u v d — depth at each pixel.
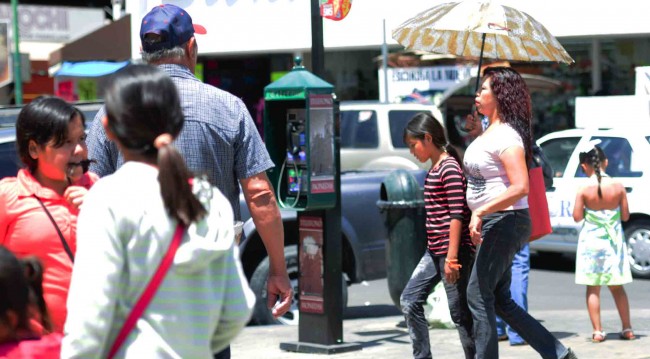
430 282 13.53
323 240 15.51
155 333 5.64
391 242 16.91
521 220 12.08
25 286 5.82
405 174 16.98
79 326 5.47
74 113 7.35
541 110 38.31
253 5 38.12
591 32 35.44
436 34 15.52
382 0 37.25
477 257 12.10
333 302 15.63
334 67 40.06
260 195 8.77
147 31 8.66
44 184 7.39
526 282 16.08
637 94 25.69
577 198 16.50
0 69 45.59
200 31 12.57
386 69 35.38
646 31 34.91
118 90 5.83
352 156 32.09
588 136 25.97
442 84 37.91
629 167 25.09
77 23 68.56
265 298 18.23
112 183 5.68
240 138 8.72
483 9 13.83
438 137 13.45
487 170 11.91
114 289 5.54
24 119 7.28
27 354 5.78
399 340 16.83
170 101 5.90
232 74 41.59
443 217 13.23
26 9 66.75
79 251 5.58
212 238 5.73
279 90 14.62
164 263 5.62
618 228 16.41
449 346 16.00
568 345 16.16
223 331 6.04
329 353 15.44
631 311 19.83
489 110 12.06
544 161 16.44
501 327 16.52
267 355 15.53
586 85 37.75
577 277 16.50
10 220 7.16
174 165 5.61
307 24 37.66
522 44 15.20
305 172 14.71
